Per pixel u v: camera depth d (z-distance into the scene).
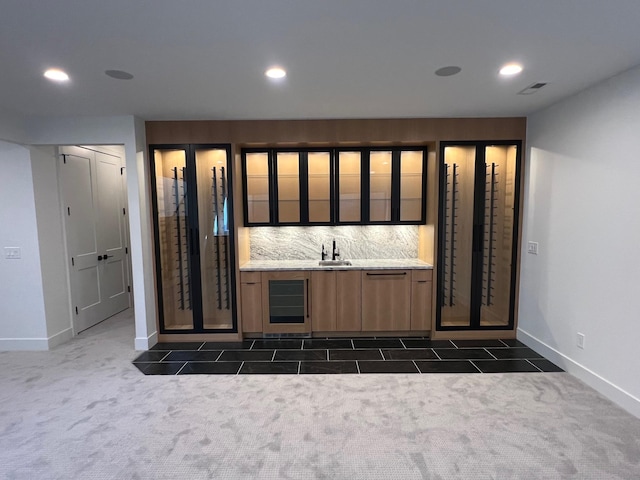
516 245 3.64
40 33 1.75
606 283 2.54
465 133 3.54
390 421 2.29
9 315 3.56
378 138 3.54
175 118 3.45
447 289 3.91
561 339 3.04
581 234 2.78
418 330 3.86
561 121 2.98
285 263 4.04
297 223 3.94
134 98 2.80
